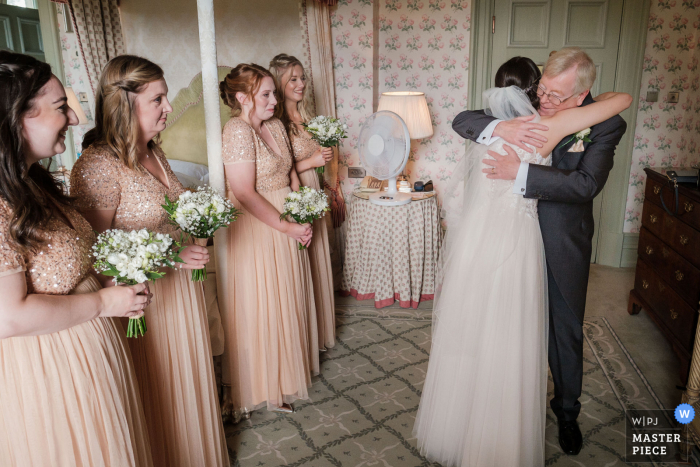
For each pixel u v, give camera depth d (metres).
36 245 1.20
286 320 2.47
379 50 4.35
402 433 2.39
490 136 1.90
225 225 1.81
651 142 4.27
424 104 3.80
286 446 2.31
